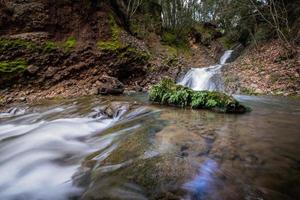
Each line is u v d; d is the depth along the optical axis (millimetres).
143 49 15031
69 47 11930
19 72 10328
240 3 18031
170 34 22500
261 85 12180
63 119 6785
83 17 12906
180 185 2748
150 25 20125
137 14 19750
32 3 11867
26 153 4660
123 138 4625
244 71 14445
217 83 13625
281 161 3338
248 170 3070
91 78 11930
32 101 9492
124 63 12891
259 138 4320
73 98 9938
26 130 6246
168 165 3201
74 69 11625
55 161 4203
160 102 8062
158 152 3650
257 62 15219
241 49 24297
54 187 3430
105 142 4766
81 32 12750
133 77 13500
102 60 12383
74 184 3268
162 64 15234
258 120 5809
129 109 7109
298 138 4340
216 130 4797
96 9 13500
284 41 15523
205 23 30484
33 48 10977
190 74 15148
